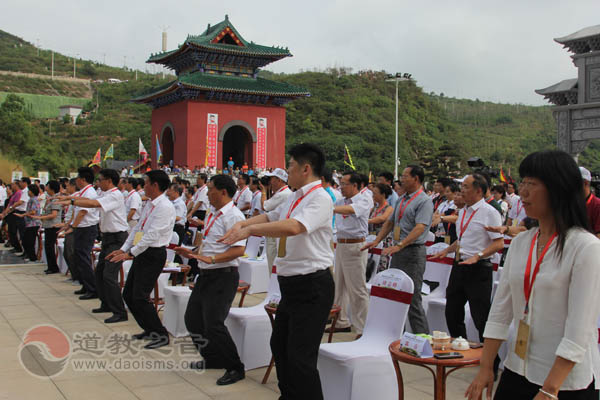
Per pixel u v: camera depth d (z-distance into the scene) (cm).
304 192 392
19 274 1120
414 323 569
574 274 237
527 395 255
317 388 374
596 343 249
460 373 538
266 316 552
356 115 6694
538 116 10256
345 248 646
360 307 648
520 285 260
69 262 1011
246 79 3045
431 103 8350
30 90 9581
